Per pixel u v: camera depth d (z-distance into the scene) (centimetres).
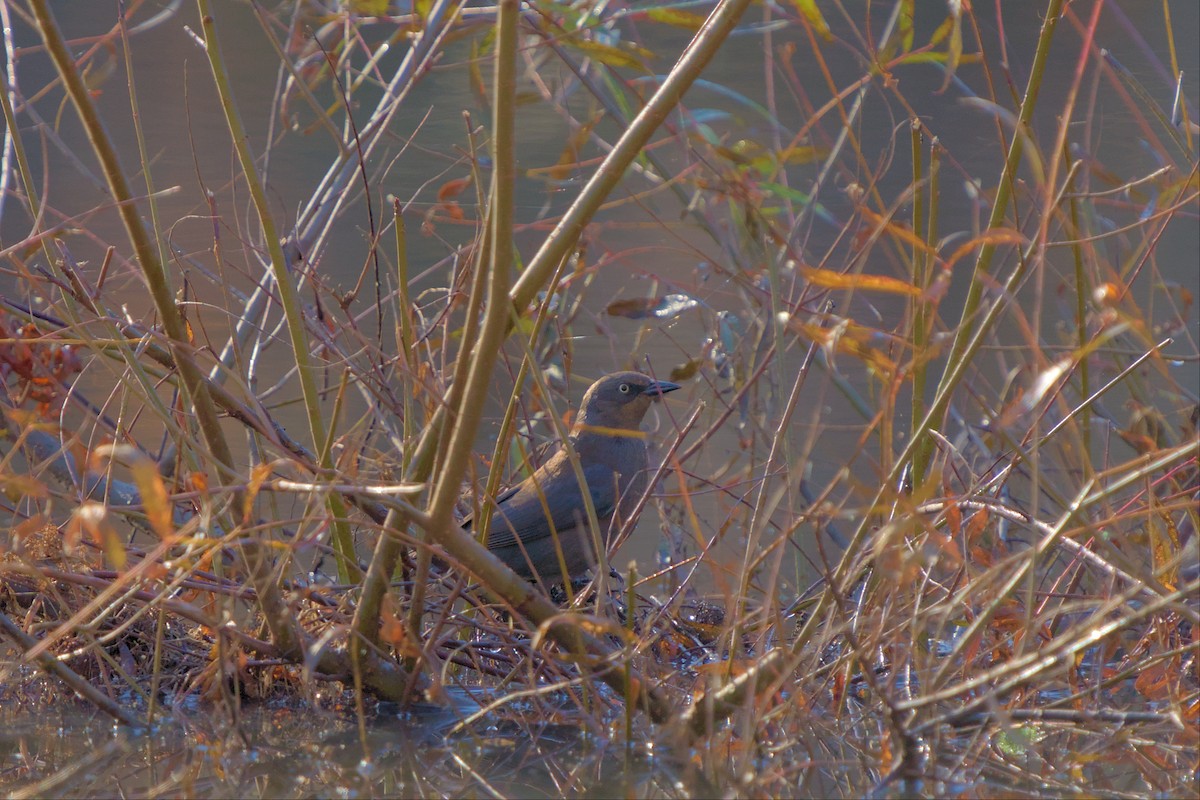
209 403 810
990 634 938
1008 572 880
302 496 986
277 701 938
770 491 1157
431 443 838
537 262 795
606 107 1091
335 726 892
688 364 1200
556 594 1294
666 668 945
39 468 873
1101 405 1172
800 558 1165
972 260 1688
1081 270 934
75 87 722
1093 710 838
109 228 1777
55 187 1894
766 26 1061
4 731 878
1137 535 995
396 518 842
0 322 833
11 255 958
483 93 1170
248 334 1150
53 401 868
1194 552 778
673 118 1141
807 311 998
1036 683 858
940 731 806
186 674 959
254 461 1051
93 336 973
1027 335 754
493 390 1400
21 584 996
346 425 1411
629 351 1586
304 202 1831
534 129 2086
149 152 2014
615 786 790
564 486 1204
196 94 2153
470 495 1199
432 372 973
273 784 793
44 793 777
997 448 1088
